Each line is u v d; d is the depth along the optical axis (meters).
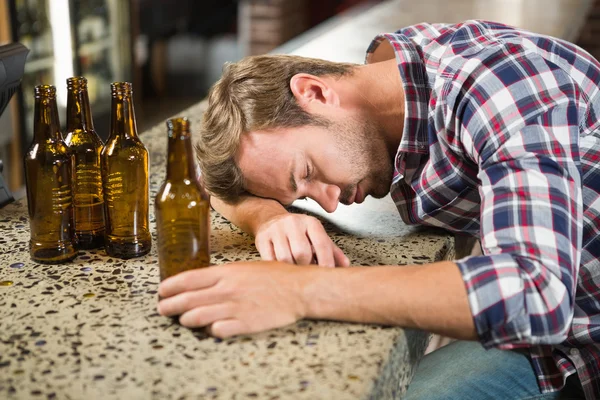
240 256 1.32
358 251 1.36
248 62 1.40
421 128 1.39
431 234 1.45
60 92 4.34
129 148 1.25
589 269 1.30
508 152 1.14
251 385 0.93
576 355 1.37
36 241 1.26
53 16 4.16
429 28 1.55
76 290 1.17
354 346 1.02
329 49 2.92
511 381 1.45
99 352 1.00
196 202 1.08
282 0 6.15
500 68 1.23
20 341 1.03
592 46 4.41
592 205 1.28
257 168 1.36
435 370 1.49
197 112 2.24
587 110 1.30
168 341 1.03
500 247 1.07
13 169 3.88
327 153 1.35
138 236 1.29
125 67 4.99
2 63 1.42
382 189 1.47
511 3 3.80
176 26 6.39
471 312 1.02
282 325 1.05
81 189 1.30
